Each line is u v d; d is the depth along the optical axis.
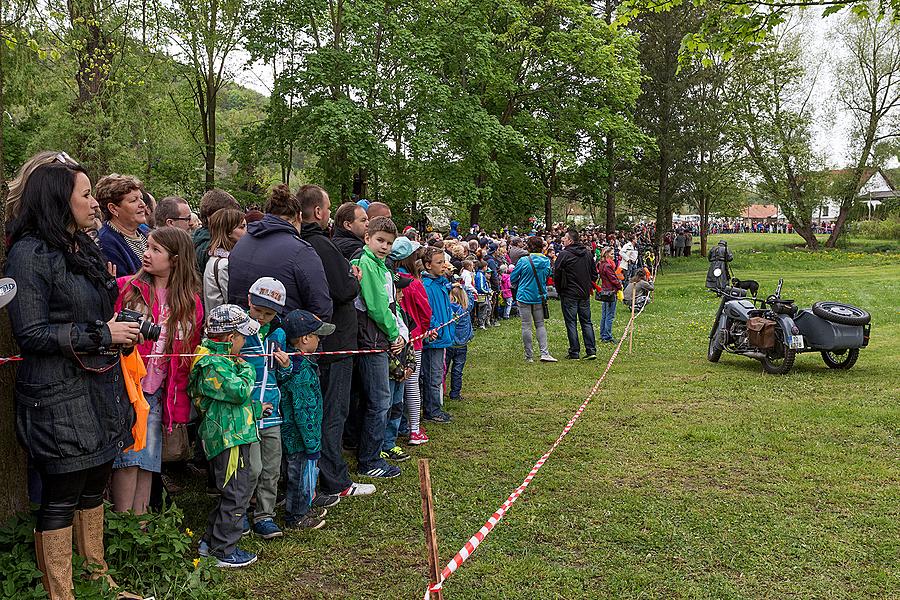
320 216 5.13
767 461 6.07
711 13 10.20
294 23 23.62
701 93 37.12
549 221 37.22
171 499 5.04
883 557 4.31
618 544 4.51
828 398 8.23
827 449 6.36
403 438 6.69
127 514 3.82
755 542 4.51
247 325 4.01
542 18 31.19
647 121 36.78
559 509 5.03
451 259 12.23
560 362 11.01
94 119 16.81
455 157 27.45
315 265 4.53
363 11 22.92
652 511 4.98
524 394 8.72
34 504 3.72
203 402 4.05
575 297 11.13
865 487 5.44
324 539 4.50
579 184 36.78
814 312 9.49
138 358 3.48
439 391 7.39
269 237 4.55
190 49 23.30
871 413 7.44
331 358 5.03
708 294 21.50
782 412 7.62
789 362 9.48
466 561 4.25
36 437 3.03
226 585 3.88
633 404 8.11
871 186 44.97
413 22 25.03
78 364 3.07
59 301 3.04
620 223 42.31
